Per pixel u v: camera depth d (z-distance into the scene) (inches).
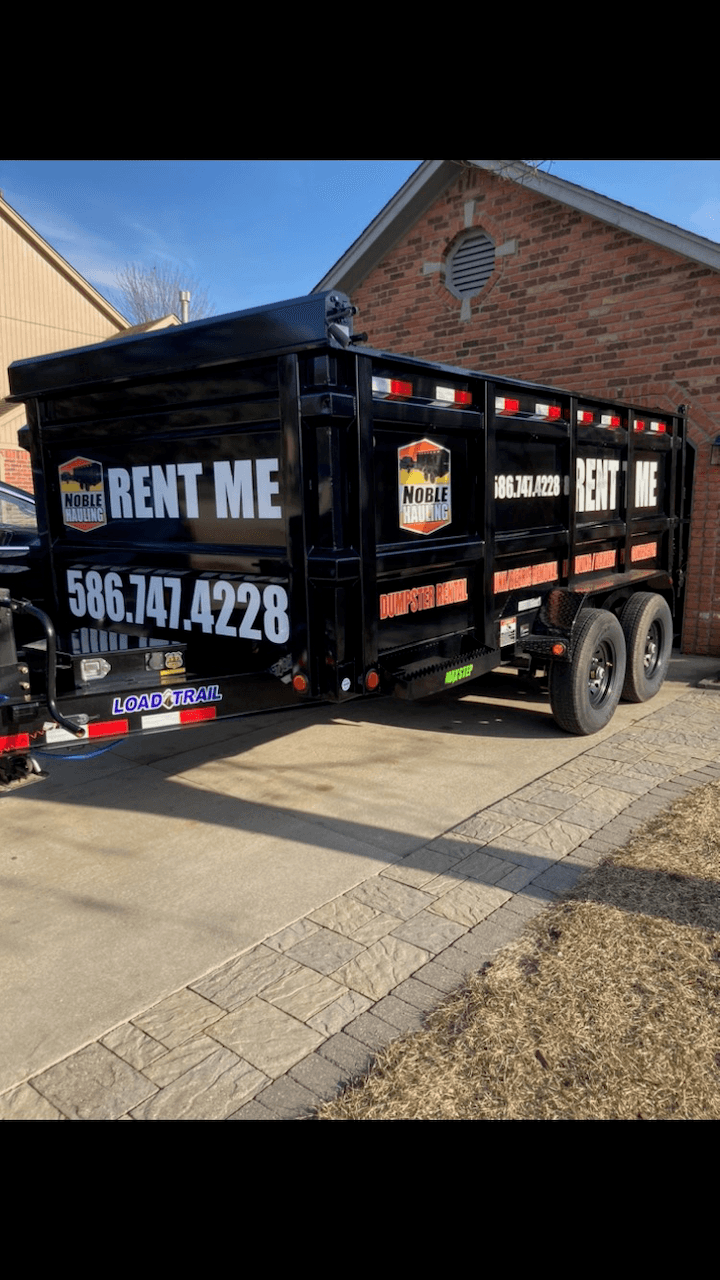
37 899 140.2
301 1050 100.7
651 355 322.7
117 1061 99.4
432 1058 98.2
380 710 258.2
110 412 158.1
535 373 357.4
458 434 167.0
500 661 203.0
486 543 177.2
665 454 284.0
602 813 171.6
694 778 191.3
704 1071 95.7
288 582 133.6
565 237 339.3
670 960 117.3
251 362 131.6
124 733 131.3
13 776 125.8
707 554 315.9
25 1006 110.7
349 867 149.9
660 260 314.7
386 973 116.2
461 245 380.2
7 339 866.1
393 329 406.0
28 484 675.4
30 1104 92.8
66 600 176.6
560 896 136.8
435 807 177.5
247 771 203.3
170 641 157.6
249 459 137.3
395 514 148.2
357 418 129.9
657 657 265.9
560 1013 106.0
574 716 217.6
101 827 170.2
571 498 217.3
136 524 159.6
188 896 140.2
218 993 112.7
